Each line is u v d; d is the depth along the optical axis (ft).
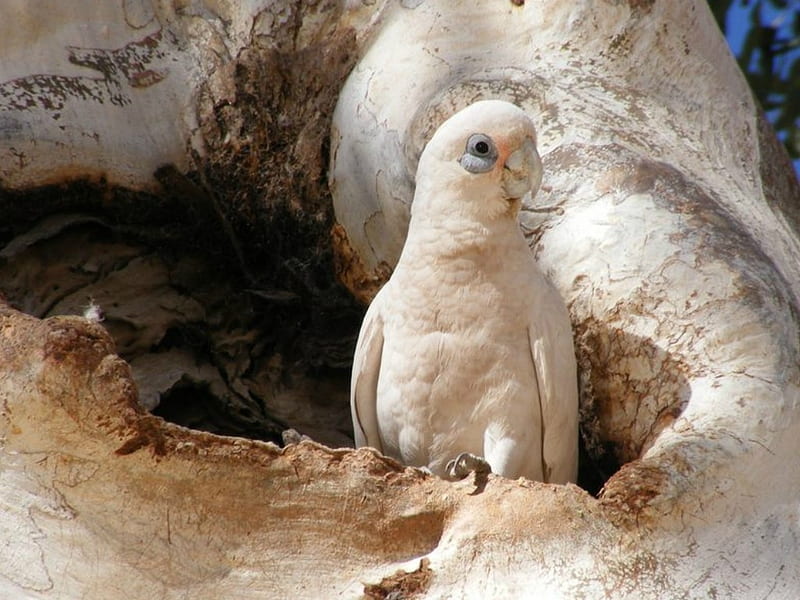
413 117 36.78
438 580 25.14
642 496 25.77
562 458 30.07
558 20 37.55
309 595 25.31
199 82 40.42
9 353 26.43
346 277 39.78
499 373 29.53
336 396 40.52
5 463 25.93
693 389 29.76
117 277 39.52
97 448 25.93
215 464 25.94
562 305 30.50
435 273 29.73
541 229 33.86
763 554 25.68
